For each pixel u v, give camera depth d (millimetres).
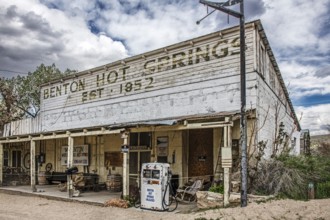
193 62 14219
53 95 21406
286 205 9070
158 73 15492
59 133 15672
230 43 13133
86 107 18859
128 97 16656
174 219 9359
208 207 10344
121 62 17047
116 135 17078
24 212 11625
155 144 15148
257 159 10766
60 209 11945
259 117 12406
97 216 10383
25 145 23438
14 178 21094
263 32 13062
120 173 16578
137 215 10258
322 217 7984
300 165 11258
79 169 18516
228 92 12945
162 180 10922
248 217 8477
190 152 14250
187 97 14211
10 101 30047
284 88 19250
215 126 10594
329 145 24391
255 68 12289
